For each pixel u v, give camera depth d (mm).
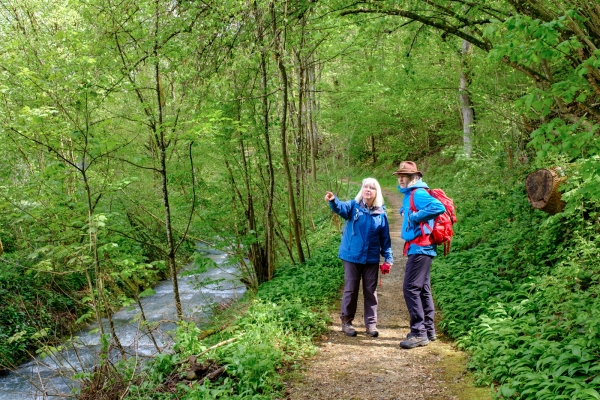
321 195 15477
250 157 9570
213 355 5336
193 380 4898
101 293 5578
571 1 4688
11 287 9727
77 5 6766
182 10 7219
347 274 6141
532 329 4750
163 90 7055
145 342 8477
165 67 7031
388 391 4406
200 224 8711
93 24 6500
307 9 8289
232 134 8938
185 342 5520
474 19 7598
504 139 11648
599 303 4449
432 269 8688
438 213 5492
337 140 16141
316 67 15859
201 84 7527
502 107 11297
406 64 9703
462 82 14922
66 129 5320
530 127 10008
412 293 5648
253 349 5035
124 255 6301
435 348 5539
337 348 5688
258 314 6250
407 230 5723
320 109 15047
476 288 6824
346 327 6211
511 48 3607
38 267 6035
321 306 7230
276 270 10422
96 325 9719
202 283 8703
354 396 4332
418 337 5656
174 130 6570
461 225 11734
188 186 8156
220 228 9203
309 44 9227
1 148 6918
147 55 6633
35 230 7020
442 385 4449
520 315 5367
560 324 4605
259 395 4262
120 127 6648
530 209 8102
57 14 10477
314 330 6254
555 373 3754
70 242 6211
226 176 9102
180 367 5180
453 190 14914
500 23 3709
